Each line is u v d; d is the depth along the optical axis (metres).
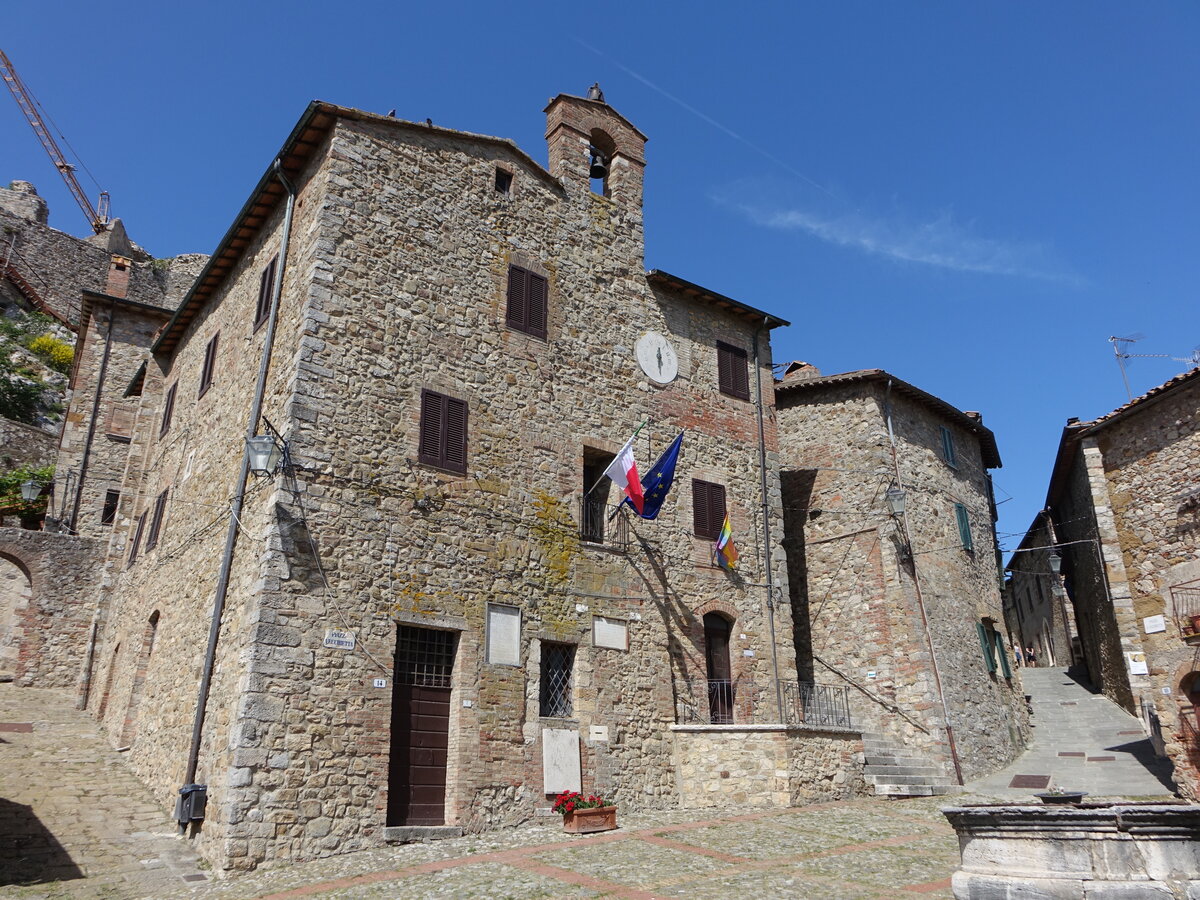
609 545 16.72
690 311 20.36
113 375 27.69
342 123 15.46
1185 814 6.43
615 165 20.47
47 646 22.64
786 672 18.39
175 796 12.88
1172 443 16.42
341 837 11.91
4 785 13.62
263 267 16.55
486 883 9.75
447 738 13.63
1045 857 6.74
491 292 16.67
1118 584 16.73
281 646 12.17
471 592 14.47
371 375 14.41
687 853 11.10
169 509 18.08
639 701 16.05
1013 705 22.81
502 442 15.82
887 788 16.45
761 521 19.61
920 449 22.97
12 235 47.09
